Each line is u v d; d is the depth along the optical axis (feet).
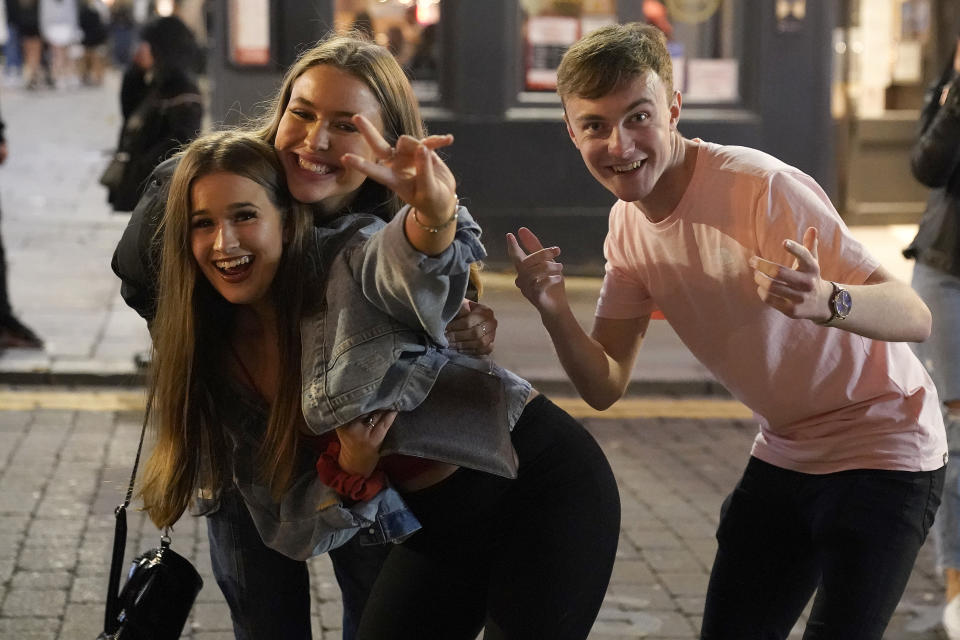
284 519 8.79
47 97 82.23
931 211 14.46
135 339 27.09
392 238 7.63
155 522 9.11
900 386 9.87
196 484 9.21
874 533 9.57
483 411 8.60
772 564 10.34
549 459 8.95
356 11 32.50
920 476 9.81
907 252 14.60
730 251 9.56
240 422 8.87
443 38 32.73
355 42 8.80
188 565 9.31
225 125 10.23
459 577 9.07
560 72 9.37
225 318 8.82
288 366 8.41
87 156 55.62
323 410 8.13
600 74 9.09
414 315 8.01
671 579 16.22
